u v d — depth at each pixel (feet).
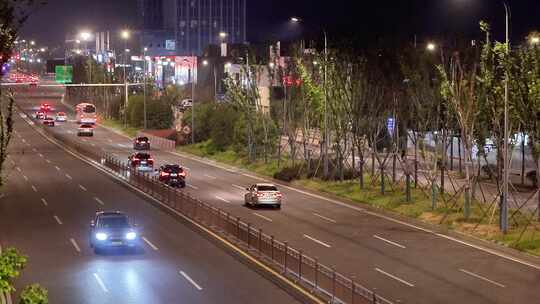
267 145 256.73
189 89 470.39
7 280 51.21
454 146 265.13
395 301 93.04
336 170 210.59
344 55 202.59
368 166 237.45
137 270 109.81
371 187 193.16
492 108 144.97
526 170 220.43
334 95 203.10
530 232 134.62
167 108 394.73
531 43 141.08
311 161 223.30
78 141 352.08
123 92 470.39
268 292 96.73
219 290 98.07
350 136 256.93
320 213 165.78
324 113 210.38
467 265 116.06
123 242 122.31
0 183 166.81
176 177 206.28
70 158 282.36
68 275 106.63
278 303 91.30
